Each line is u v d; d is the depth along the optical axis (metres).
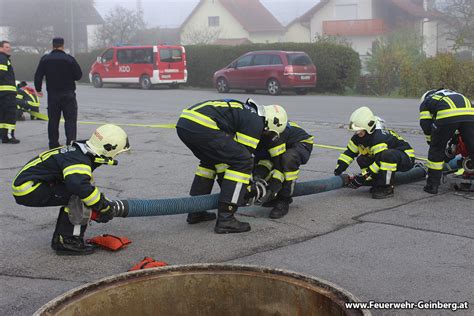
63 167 4.39
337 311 3.04
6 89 10.02
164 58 24.47
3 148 9.77
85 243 4.85
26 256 4.65
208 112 4.96
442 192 6.57
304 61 20.45
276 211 5.62
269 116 5.14
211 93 21.98
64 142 10.36
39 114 13.51
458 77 19.00
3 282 4.15
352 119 6.11
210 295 3.45
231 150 4.97
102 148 4.47
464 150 6.57
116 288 3.26
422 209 5.86
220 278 3.44
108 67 25.69
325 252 4.67
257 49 23.97
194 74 26.12
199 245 4.88
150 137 10.74
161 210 4.92
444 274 4.20
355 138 6.30
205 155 5.22
